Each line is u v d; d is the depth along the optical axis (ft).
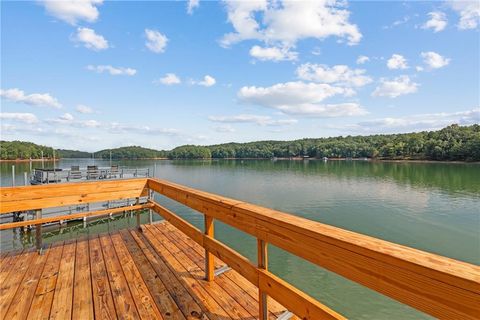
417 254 2.65
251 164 281.33
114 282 7.69
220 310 6.23
